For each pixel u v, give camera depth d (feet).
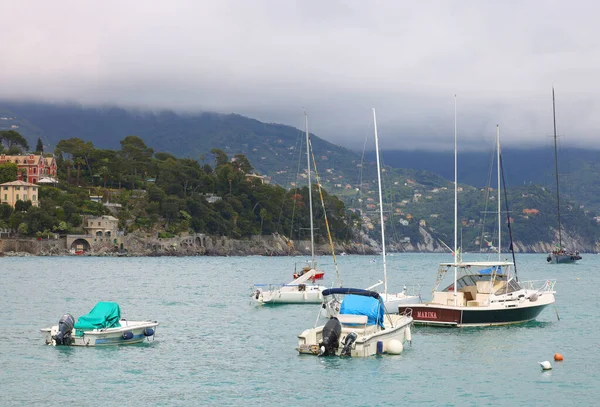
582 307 220.64
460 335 153.69
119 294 274.16
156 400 100.99
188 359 128.67
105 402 99.76
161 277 410.52
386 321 141.28
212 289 306.35
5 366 120.37
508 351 136.87
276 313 204.54
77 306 222.69
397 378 113.70
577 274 462.60
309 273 265.34
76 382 110.52
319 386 108.68
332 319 130.21
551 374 117.70
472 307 161.48
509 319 168.14
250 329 168.96
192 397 102.58
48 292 279.49
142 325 146.10
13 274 421.59
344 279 404.57
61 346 138.51
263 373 117.08
